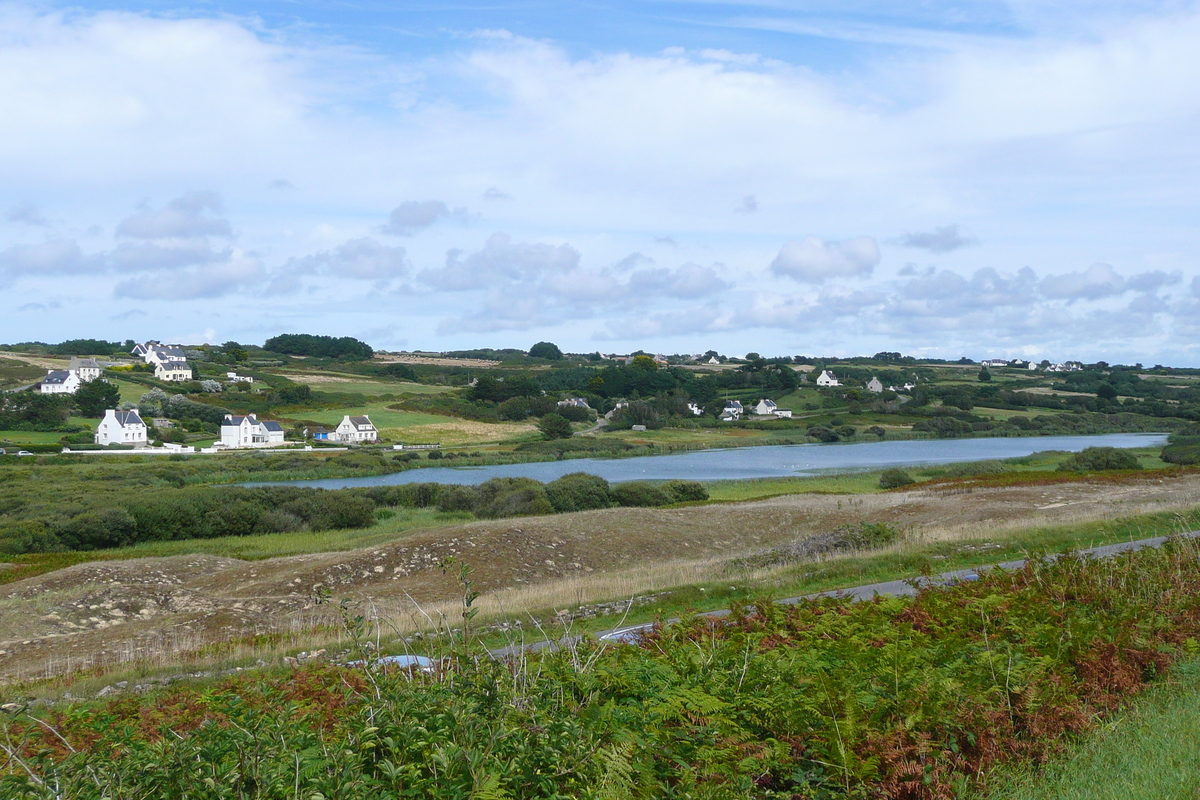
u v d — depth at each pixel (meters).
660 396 163.38
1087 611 9.65
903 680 6.62
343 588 25.78
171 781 4.63
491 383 166.62
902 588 16.64
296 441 122.94
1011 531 23.92
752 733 6.14
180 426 129.50
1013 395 168.00
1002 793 5.50
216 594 25.84
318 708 6.89
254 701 7.48
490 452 104.50
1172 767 5.61
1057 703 6.63
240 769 4.48
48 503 47.78
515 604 19.16
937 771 5.62
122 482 67.00
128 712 8.29
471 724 5.11
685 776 5.09
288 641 16.47
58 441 106.38
